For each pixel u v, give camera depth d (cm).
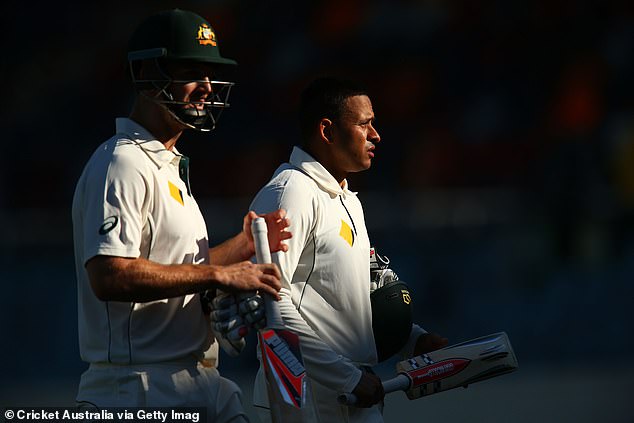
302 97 1296
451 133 4209
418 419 2294
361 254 1261
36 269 2978
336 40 4484
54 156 4322
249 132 4247
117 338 1078
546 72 4362
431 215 3262
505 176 4072
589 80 4316
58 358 2867
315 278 1225
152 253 1085
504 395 2406
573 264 3173
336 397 1214
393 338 1305
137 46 1110
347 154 1273
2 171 4225
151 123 1120
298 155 1266
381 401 1306
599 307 3036
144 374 1079
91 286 1040
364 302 1253
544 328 3000
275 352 1115
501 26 4462
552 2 4475
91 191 1056
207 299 1135
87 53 4619
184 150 4119
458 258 3084
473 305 3022
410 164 4106
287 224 1165
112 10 4694
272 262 1161
